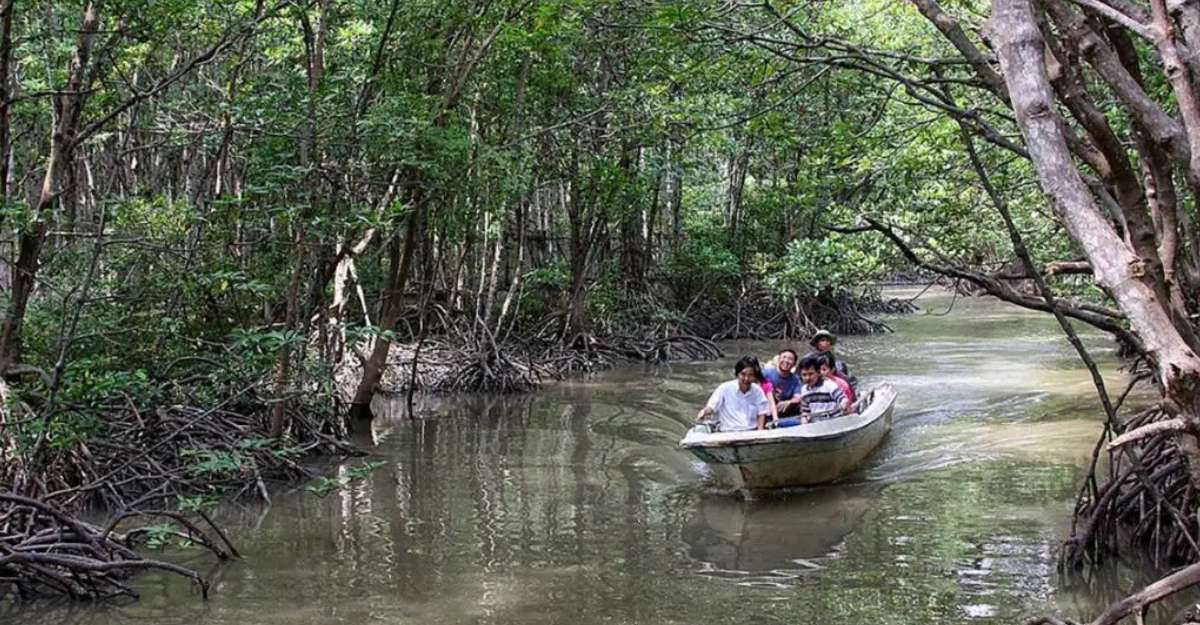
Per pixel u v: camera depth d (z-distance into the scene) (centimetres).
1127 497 830
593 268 2567
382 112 1243
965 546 879
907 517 980
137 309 1234
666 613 733
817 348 1333
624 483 1177
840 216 1412
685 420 1638
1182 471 787
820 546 897
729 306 3058
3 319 1063
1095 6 368
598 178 2020
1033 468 1162
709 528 969
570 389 2009
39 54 1290
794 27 812
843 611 730
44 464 945
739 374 1166
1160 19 349
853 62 857
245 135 1416
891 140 1200
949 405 1623
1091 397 1638
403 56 1426
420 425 1598
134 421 1112
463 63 1488
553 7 1176
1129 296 287
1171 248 465
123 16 1109
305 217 1227
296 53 1467
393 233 1407
